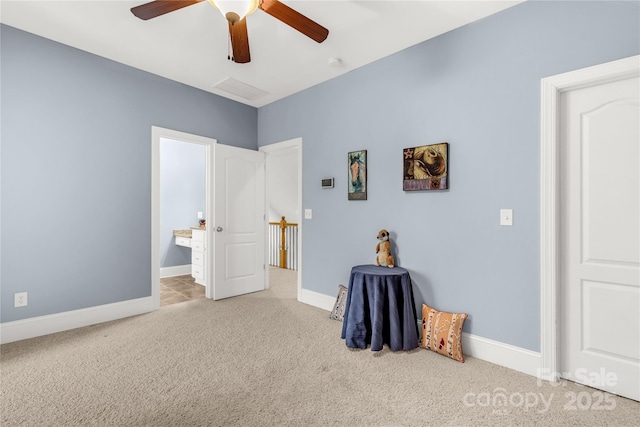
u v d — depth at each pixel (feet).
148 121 10.53
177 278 16.53
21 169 8.23
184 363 7.11
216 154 12.09
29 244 8.36
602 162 6.16
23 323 8.26
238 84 11.41
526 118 6.76
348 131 10.36
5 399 5.69
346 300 9.03
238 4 5.23
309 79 11.00
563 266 6.57
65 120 8.89
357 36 8.23
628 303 5.93
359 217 10.06
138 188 10.33
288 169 20.52
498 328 7.17
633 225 5.87
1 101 7.95
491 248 7.27
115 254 9.86
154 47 8.98
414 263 8.65
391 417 5.28
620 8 5.73
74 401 5.65
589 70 6.00
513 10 6.93
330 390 6.07
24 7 7.21
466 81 7.65
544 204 6.51
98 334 8.70
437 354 7.66
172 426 5.04
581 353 6.40
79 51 9.11
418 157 8.43
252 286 13.34
